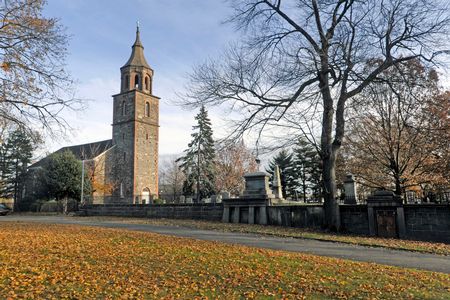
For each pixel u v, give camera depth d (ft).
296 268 26.08
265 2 58.70
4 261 25.98
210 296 19.26
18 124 50.01
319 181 158.40
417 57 49.96
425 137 66.03
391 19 48.03
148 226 62.54
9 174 173.17
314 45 49.52
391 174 74.49
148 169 174.81
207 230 55.88
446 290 20.43
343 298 18.93
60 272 23.45
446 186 77.25
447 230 45.42
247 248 35.55
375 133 72.64
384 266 27.58
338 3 54.29
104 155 167.63
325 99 54.13
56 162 137.69
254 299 18.76
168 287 20.88
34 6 48.06
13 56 46.29
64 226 60.23
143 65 180.65
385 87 52.19
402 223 48.52
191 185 155.63
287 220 61.57
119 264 26.68
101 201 144.56
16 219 89.51
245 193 70.18
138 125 172.45
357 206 52.90
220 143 54.90
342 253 34.76
